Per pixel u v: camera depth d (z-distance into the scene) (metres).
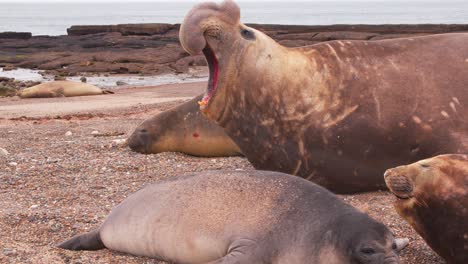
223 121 8.53
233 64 8.23
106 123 16.36
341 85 8.21
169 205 6.11
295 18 186.75
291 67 8.28
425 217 5.72
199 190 6.09
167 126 11.89
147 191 6.44
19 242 6.68
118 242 6.36
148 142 11.90
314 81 8.23
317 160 8.20
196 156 11.81
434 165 5.68
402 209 5.83
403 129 8.02
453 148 7.90
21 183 9.31
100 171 10.05
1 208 7.95
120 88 32.84
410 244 6.53
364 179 8.21
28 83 36.44
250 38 8.30
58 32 111.88
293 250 5.29
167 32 67.25
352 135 8.05
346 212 5.27
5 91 31.08
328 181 8.30
